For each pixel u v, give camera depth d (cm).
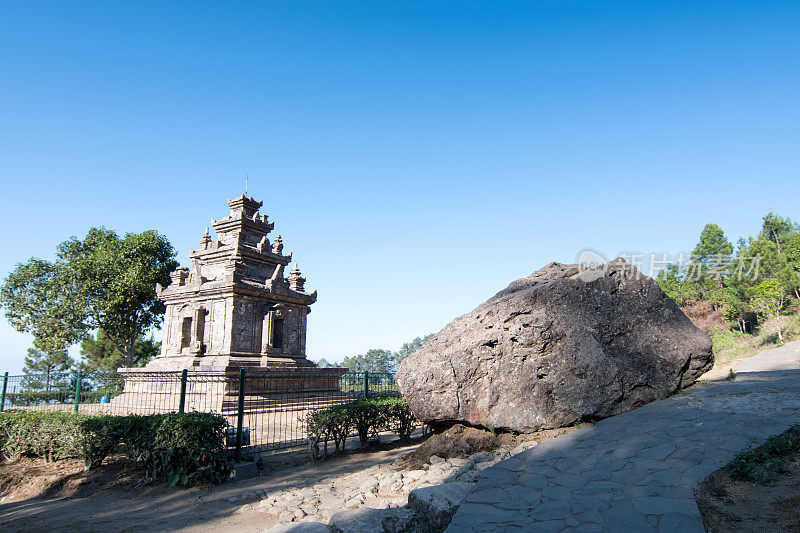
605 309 1102
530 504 636
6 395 1964
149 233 3966
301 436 1614
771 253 3569
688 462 688
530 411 975
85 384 1906
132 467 1209
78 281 3616
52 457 1313
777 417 794
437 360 1074
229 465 1106
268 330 2458
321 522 745
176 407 2042
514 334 1043
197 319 2488
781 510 568
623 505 601
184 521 821
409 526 679
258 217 2811
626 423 905
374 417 1363
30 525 841
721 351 2845
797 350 2161
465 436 1028
